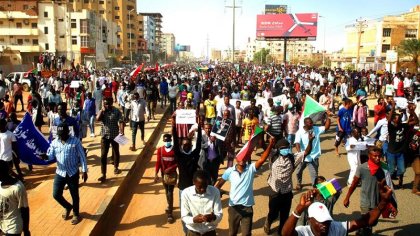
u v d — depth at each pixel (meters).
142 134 13.31
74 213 6.70
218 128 8.59
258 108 13.08
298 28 61.94
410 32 67.38
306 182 9.60
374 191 5.82
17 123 10.45
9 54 61.47
